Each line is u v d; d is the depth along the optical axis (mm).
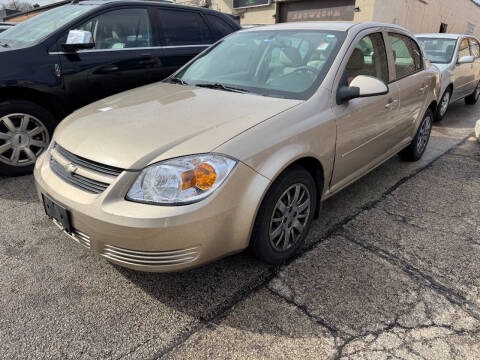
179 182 1798
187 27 4754
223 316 2016
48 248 2576
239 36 3393
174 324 1962
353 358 1771
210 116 2203
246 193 1944
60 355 1769
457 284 2295
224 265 2432
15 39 3895
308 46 2844
